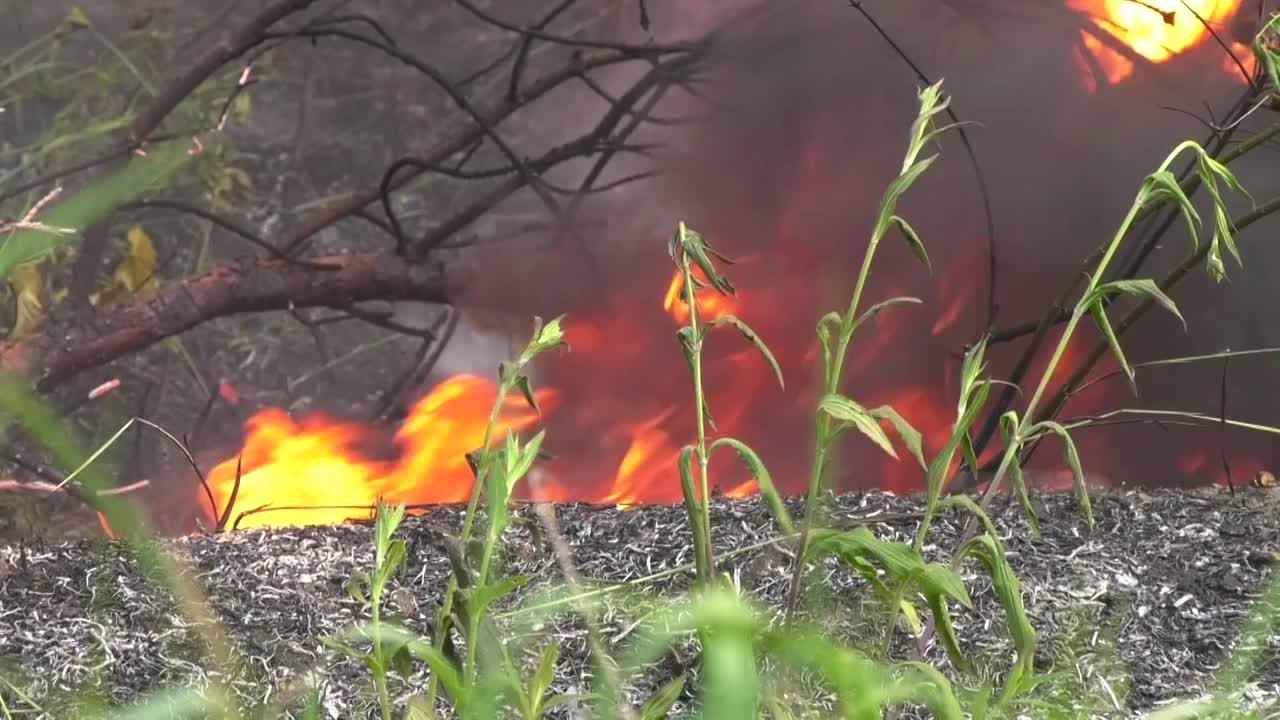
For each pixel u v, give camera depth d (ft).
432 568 14.66
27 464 27.94
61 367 33.40
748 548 13.83
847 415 8.25
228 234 47.65
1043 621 13.19
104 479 7.52
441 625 8.82
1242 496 16.87
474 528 15.42
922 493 17.20
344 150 53.52
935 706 7.80
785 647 6.66
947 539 15.06
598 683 10.97
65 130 38.63
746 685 6.14
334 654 12.67
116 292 36.09
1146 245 22.39
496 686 8.19
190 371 43.50
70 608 13.69
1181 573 14.26
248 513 18.58
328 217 37.81
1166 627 13.17
